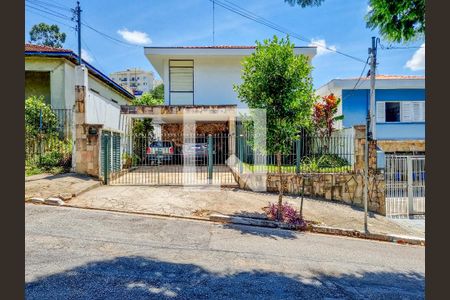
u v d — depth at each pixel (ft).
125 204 26.08
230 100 50.98
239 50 48.93
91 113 34.71
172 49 48.47
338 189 33.63
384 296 13.48
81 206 24.73
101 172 33.14
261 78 24.58
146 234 19.80
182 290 12.69
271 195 33.24
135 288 12.61
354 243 22.26
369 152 33.30
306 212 28.63
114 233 19.44
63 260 14.96
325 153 35.47
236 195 31.55
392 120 53.98
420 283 15.17
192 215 25.00
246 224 24.29
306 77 25.22
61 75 43.16
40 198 24.89
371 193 32.96
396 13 15.60
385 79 52.80
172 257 16.35
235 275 14.58
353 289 13.99
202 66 50.90
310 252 19.02
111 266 14.62
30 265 14.16
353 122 53.93
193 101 50.88
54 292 11.91
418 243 23.76
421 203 33.24
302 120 25.68
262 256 17.51
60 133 36.55
